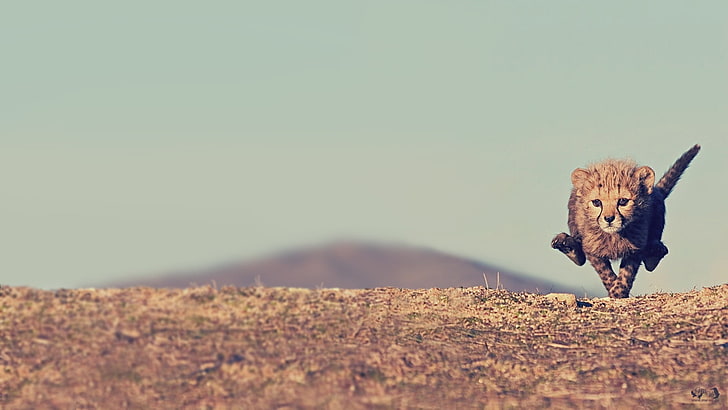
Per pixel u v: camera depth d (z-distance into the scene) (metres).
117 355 11.74
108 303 13.22
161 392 11.05
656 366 12.94
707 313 15.16
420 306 15.02
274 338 12.67
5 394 10.93
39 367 11.45
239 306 13.55
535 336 14.22
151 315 12.89
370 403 11.15
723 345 13.72
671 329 14.48
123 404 10.73
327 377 11.69
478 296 15.83
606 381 12.44
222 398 11.02
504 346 13.66
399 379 11.91
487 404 11.45
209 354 11.97
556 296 16.14
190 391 11.12
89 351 11.81
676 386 12.27
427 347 13.06
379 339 13.12
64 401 10.76
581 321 15.00
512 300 15.80
